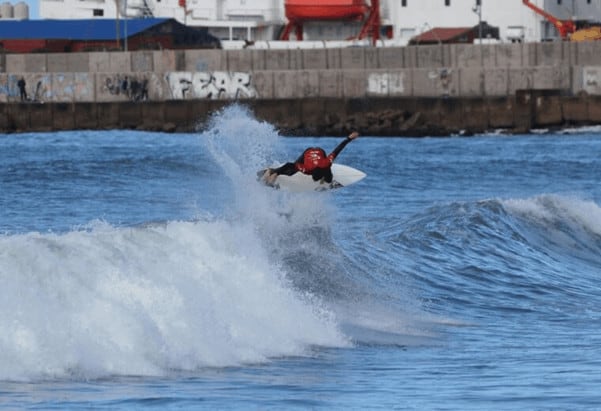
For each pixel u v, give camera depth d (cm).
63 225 11625
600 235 12631
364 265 9369
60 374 5491
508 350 7012
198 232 7194
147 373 5700
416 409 5306
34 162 19912
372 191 17750
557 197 13212
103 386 5394
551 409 5328
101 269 6288
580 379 6044
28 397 5112
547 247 11800
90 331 5825
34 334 5622
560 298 9462
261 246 7812
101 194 15050
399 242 10631
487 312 8631
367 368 6278
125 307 6072
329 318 7475
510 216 12206
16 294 5741
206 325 6400
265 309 7012
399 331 7531
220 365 6050
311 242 9306
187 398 5303
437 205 12462
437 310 8531
